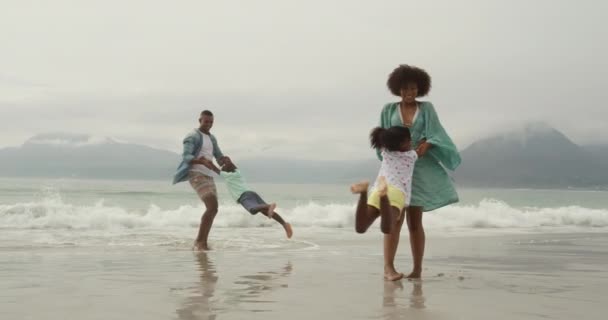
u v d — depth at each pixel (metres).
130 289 3.84
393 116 4.65
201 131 7.21
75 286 3.95
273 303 3.38
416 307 3.30
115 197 25.73
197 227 10.89
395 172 4.29
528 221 14.34
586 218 14.84
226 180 6.92
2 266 4.95
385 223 3.97
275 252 6.52
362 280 4.36
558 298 3.63
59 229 9.64
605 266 5.50
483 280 4.42
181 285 4.03
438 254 6.52
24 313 3.06
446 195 4.52
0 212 10.52
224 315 3.04
